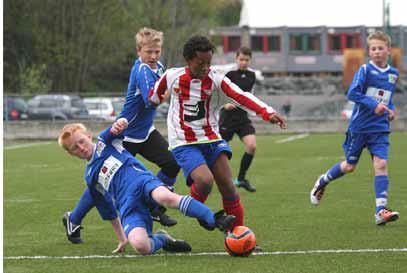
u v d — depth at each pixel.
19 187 18.72
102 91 77.19
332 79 86.44
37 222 13.01
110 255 9.80
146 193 9.27
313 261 9.10
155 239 9.48
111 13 71.19
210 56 9.50
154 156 12.27
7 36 68.44
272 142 37.66
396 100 53.69
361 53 73.44
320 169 22.73
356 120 12.41
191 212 9.05
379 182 12.02
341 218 12.80
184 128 9.81
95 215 13.59
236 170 23.05
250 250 9.33
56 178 21.00
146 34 11.59
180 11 77.56
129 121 12.05
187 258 9.44
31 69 61.84
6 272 8.86
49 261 9.47
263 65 103.38
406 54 93.50
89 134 9.78
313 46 103.56
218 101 9.87
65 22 70.38
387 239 10.60
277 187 18.02
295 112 59.44
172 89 9.85
